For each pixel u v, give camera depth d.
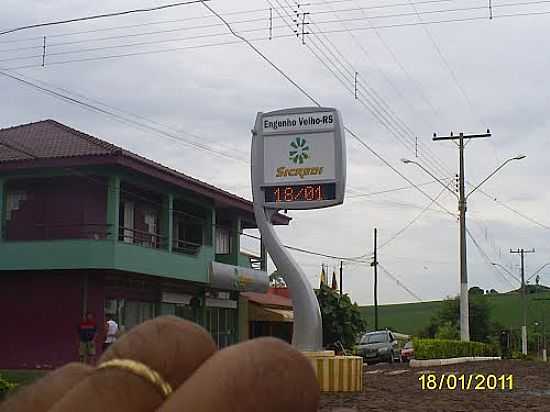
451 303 67.12
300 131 17.52
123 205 27.78
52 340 25.34
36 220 26.39
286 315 37.47
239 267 34.12
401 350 39.12
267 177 17.59
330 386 15.70
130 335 1.11
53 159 25.00
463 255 34.09
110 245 24.67
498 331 65.12
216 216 35.84
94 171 25.67
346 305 41.62
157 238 29.41
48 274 25.67
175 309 31.12
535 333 72.12
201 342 1.11
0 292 26.00
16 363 25.50
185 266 29.38
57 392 1.17
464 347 32.56
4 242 25.30
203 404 0.98
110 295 26.64
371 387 17.28
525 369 24.89
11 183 26.55
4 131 28.25
